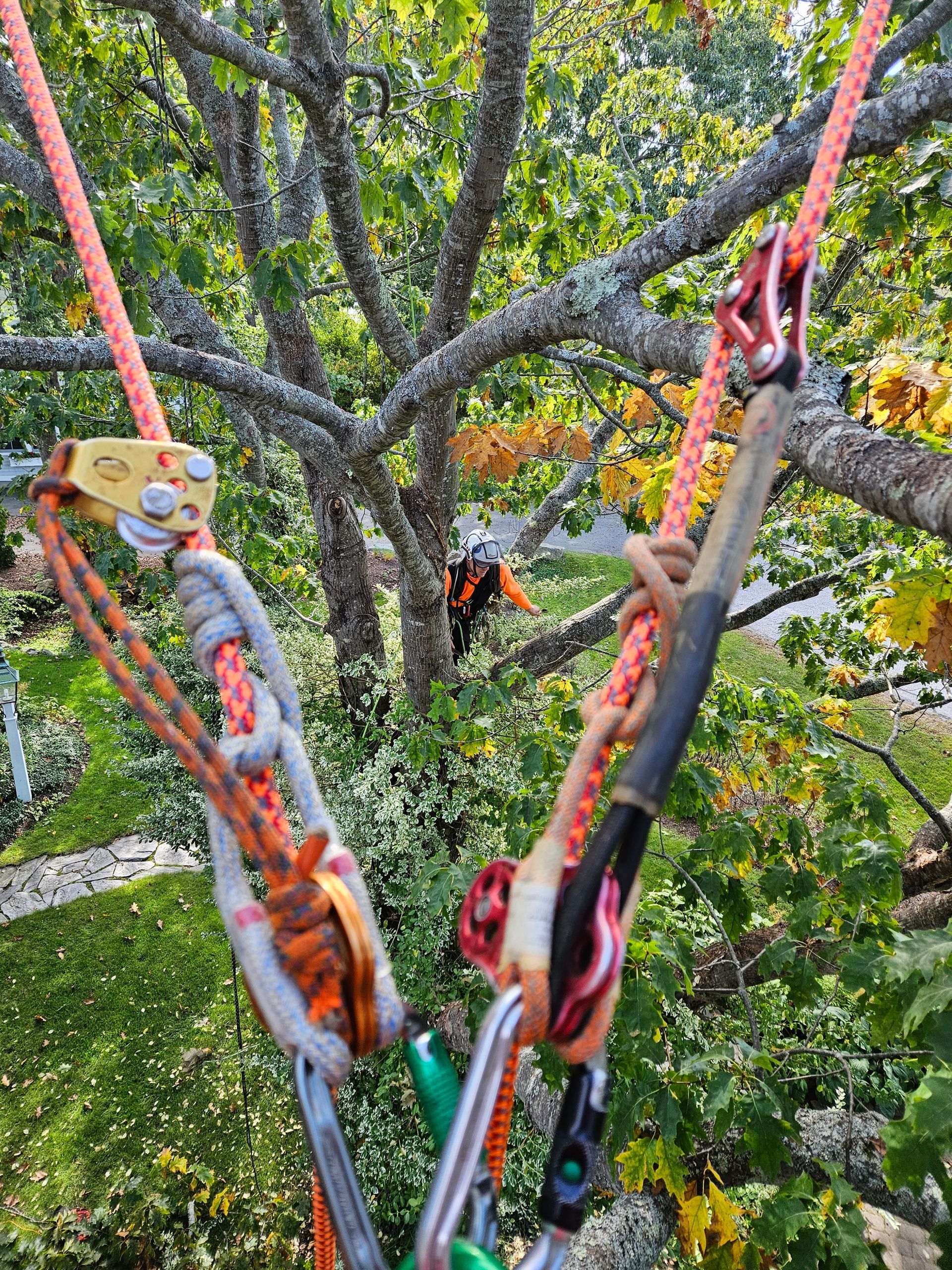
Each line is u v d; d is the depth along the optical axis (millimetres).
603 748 530
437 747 3773
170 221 4191
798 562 5391
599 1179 2949
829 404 1067
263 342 9320
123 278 3830
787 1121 1936
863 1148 2598
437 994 4312
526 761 3051
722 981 3906
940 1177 1435
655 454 3484
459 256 3533
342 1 3869
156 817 6191
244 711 628
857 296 5918
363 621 5250
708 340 1428
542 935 472
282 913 511
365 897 563
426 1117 596
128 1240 3705
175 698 518
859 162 3188
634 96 9414
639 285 1829
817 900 2512
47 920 7020
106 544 5414
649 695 534
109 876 7555
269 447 8227
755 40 15953
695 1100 2123
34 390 6348
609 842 455
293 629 5973
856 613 4773
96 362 2576
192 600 646
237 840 552
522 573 6676
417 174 4125
